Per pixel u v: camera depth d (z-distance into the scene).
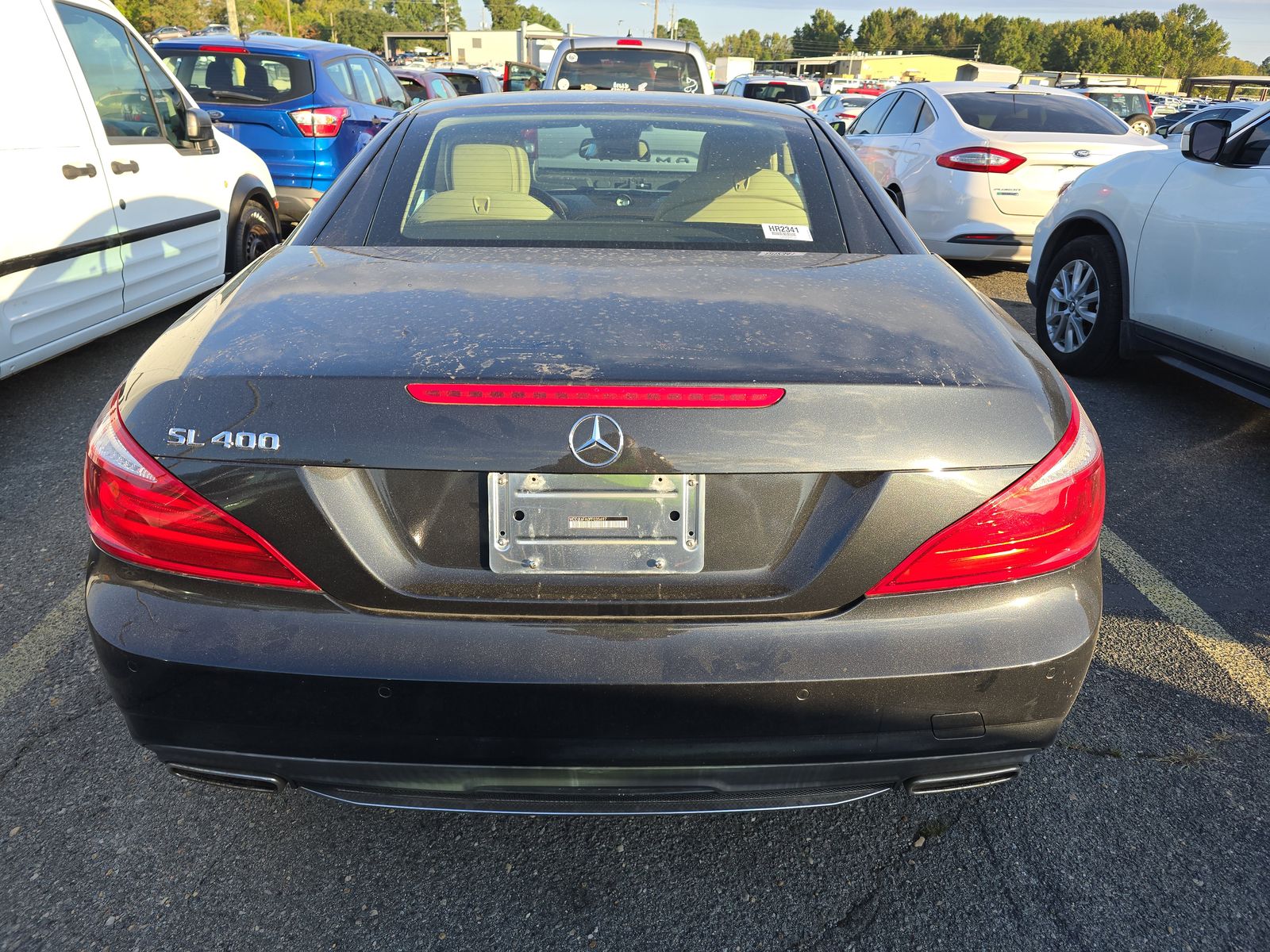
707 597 1.47
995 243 6.70
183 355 1.57
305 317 1.62
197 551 1.47
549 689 1.43
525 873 1.91
